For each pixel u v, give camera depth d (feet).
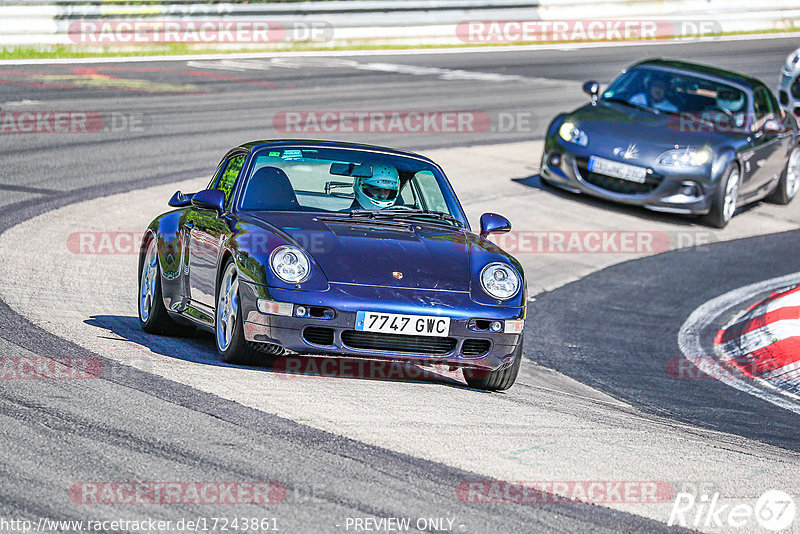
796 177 181.57
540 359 96.22
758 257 145.18
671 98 169.07
